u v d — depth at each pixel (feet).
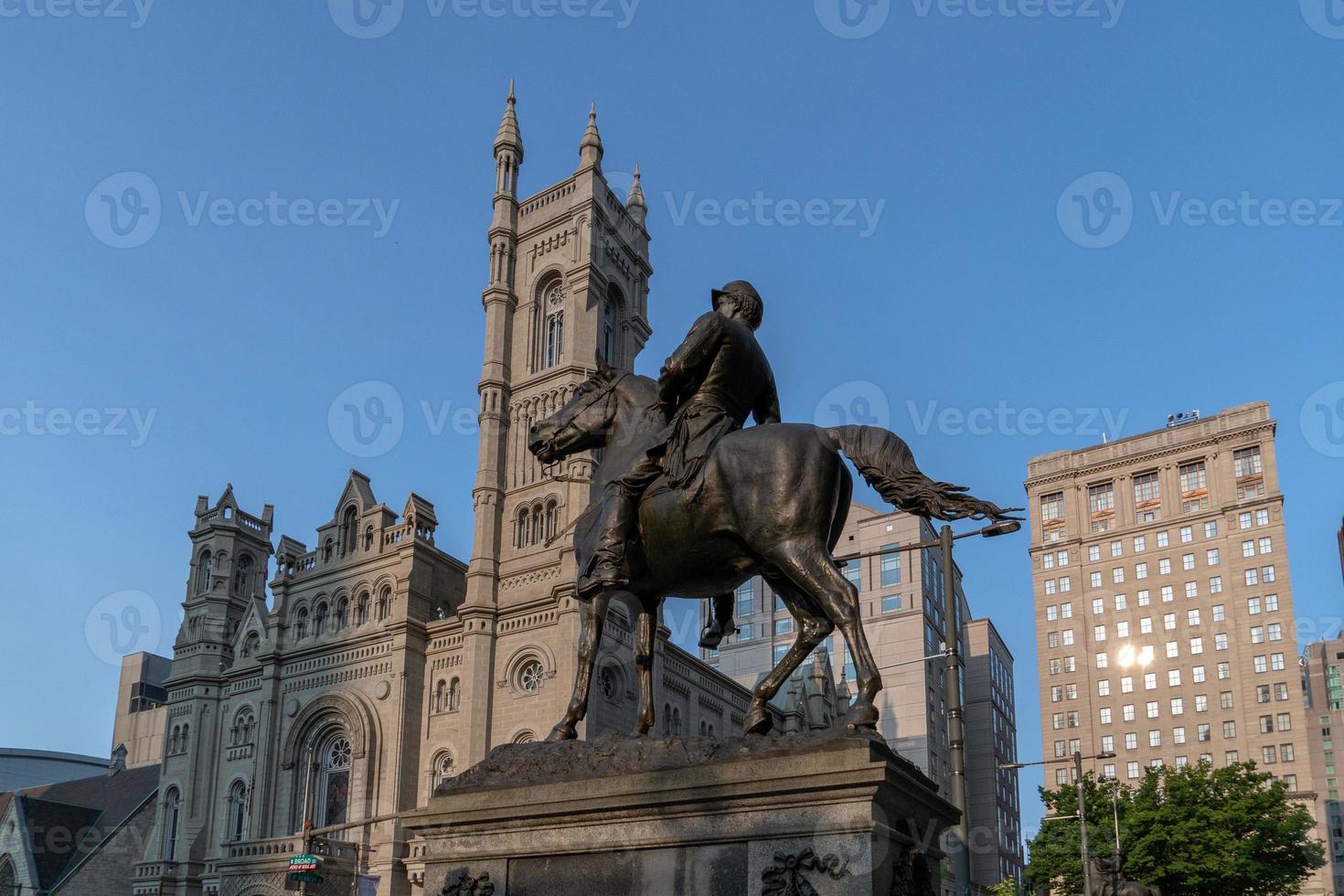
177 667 233.96
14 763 407.23
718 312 24.54
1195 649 359.46
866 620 279.49
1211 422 377.09
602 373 27.17
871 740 18.63
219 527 247.29
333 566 217.97
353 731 198.18
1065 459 401.08
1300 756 331.57
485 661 190.19
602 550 23.29
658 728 197.98
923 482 21.56
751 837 18.75
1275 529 356.59
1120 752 361.30
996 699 398.01
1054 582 391.24
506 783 22.09
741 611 307.78
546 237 223.10
